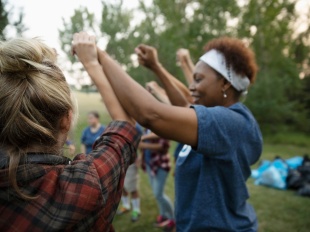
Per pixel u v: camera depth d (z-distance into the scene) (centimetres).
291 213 423
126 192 426
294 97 1559
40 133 68
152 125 90
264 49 1345
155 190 355
